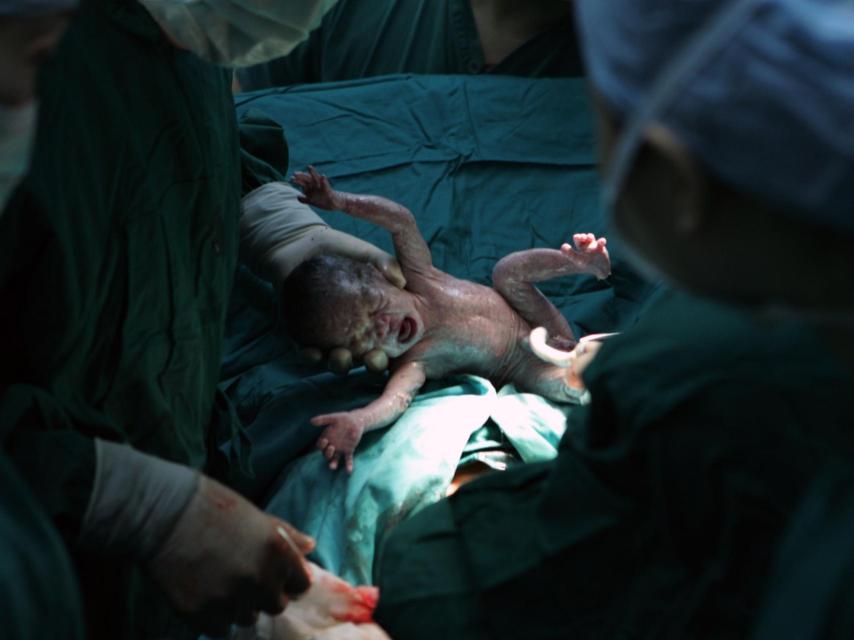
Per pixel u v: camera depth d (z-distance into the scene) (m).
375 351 2.30
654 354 1.29
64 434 1.42
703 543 1.28
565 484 1.41
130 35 1.72
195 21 1.73
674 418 1.25
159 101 1.75
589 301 2.67
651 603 1.33
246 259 2.54
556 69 3.28
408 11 3.39
